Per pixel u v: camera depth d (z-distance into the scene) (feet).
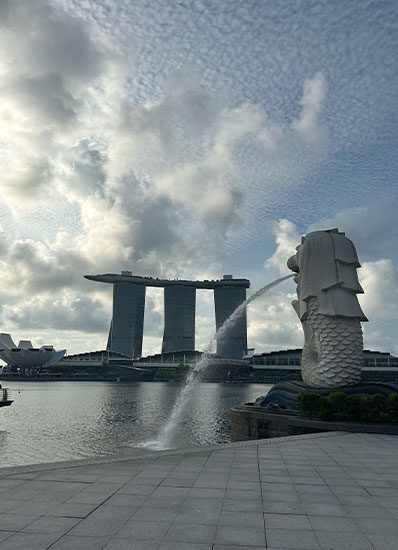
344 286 88.69
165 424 142.61
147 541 21.30
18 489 30.60
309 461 41.55
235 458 42.63
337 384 85.46
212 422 147.84
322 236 92.94
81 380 653.30
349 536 22.34
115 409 193.16
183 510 26.22
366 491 31.01
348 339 87.61
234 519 24.72
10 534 22.08
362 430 64.03
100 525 23.49
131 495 29.30
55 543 20.93
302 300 92.84
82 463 39.06
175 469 37.40
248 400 255.09
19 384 504.02
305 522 24.36
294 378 580.30
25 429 131.03
